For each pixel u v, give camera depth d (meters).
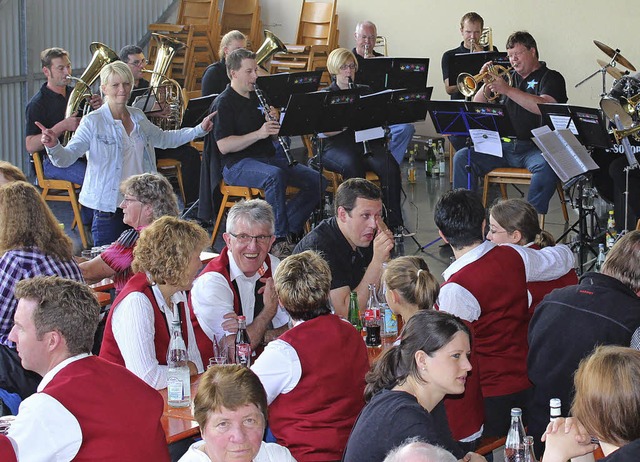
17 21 13.34
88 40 14.56
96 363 3.74
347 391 4.42
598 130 9.46
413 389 3.90
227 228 5.50
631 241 4.73
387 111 10.07
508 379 5.20
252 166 9.85
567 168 9.22
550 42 14.89
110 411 3.61
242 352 5.26
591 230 10.36
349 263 6.03
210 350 5.47
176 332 4.87
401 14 15.93
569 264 5.51
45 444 3.47
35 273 5.35
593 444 3.73
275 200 9.73
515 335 5.22
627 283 4.71
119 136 9.18
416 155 15.62
